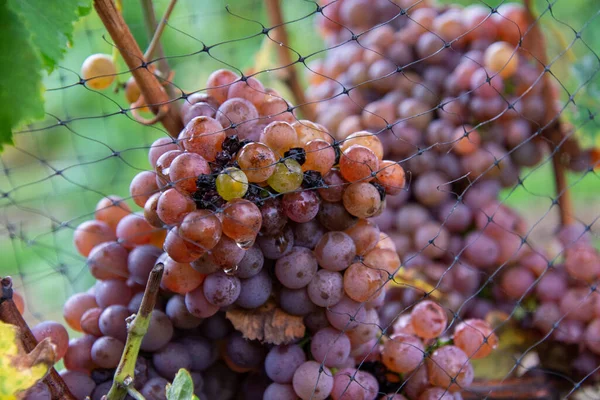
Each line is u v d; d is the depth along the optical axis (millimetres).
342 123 731
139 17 791
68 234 937
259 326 569
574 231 711
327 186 542
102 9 572
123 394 523
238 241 528
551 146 743
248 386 598
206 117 543
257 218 524
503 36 733
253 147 527
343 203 553
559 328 688
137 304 575
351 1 765
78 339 581
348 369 575
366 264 567
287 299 562
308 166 546
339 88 759
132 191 570
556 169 757
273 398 569
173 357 569
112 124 1128
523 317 711
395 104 721
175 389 529
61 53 554
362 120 724
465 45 734
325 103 764
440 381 588
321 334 567
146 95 593
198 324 574
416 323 597
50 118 1052
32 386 518
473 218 720
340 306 562
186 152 537
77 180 1055
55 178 1003
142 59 585
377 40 740
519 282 703
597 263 685
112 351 566
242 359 579
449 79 718
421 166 707
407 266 707
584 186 975
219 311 579
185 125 573
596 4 871
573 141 739
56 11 551
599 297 679
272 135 540
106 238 605
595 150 743
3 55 536
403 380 596
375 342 600
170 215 523
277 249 547
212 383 602
